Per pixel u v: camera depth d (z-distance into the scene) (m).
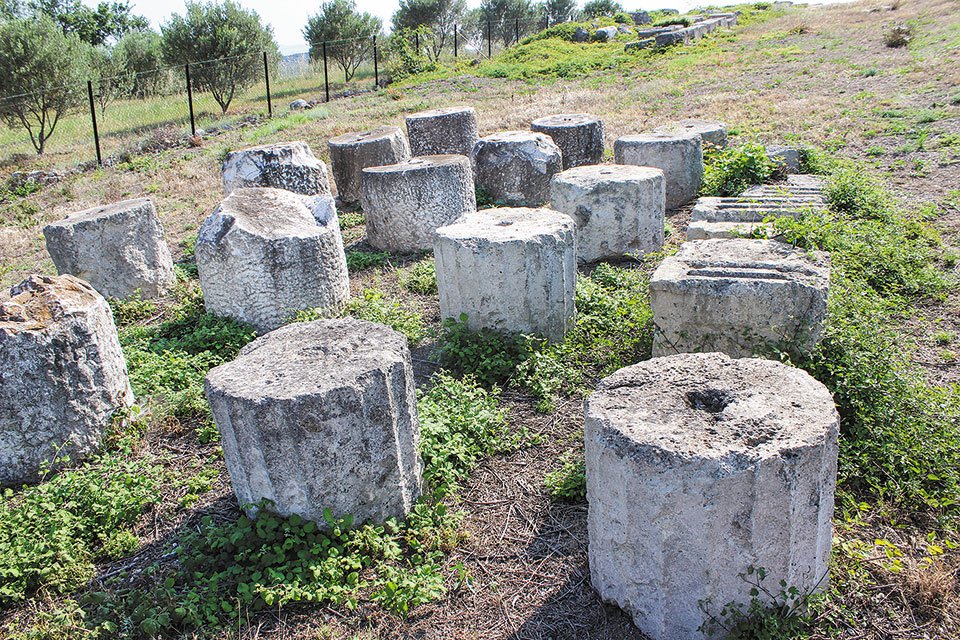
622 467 3.02
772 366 3.55
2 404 4.63
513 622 3.40
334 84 24.25
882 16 23.69
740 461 2.84
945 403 4.48
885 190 9.30
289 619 3.48
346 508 3.85
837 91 15.09
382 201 8.71
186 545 3.92
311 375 3.78
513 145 10.23
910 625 3.19
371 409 3.78
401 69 24.22
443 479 4.36
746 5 32.53
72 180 14.34
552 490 4.25
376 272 8.27
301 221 6.71
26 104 17.22
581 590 3.53
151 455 4.90
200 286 7.45
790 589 3.02
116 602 3.57
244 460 3.80
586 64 21.72
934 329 5.95
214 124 18.14
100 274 7.65
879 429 4.21
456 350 5.71
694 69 19.42
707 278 4.90
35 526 4.06
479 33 37.12
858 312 5.15
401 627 3.42
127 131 18.88
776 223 6.47
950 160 10.29
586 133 11.23
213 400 3.80
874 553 3.52
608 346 5.58
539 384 5.26
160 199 12.49
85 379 4.89
